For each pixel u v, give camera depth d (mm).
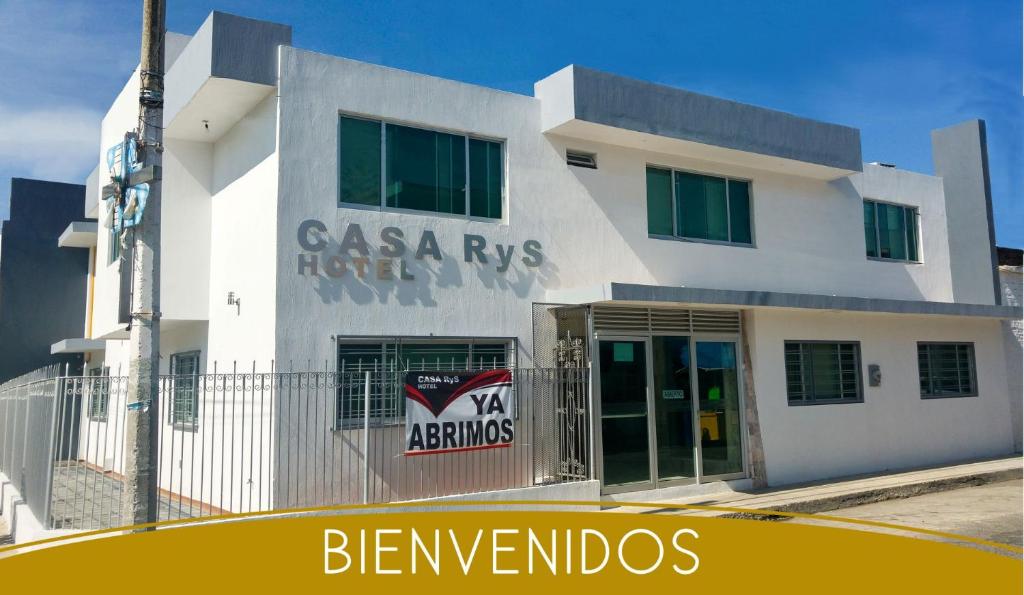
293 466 9539
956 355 17359
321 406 9867
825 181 15781
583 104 11656
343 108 10477
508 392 10727
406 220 10781
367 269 10391
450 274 11039
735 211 14461
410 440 9906
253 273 10406
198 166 12148
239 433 10336
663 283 13164
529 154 11992
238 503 10141
